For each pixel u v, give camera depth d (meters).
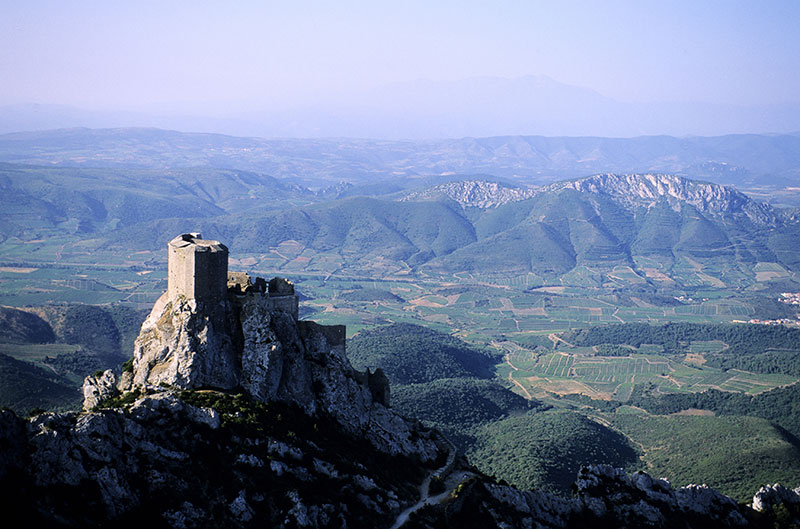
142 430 141.38
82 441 133.62
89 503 129.75
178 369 161.38
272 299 179.00
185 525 135.25
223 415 152.88
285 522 142.38
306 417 170.88
